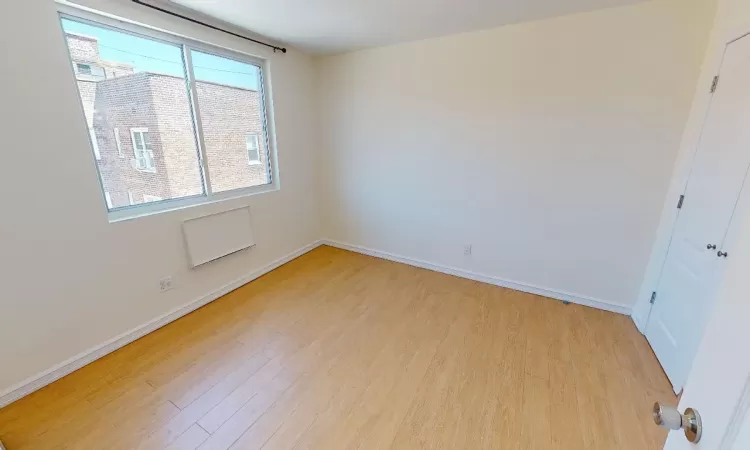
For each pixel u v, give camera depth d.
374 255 3.91
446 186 3.22
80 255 1.95
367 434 1.57
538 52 2.50
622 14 2.19
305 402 1.76
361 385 1.88
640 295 2.51
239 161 3.03
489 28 2.63
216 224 2.77
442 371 2.00
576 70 2.41
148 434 1.56
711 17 1.97
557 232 2.78
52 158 1.78
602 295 2.71
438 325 2.49
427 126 3.16
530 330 2.42
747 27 1.59
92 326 2.04
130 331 2.25
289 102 3.38
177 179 2.54
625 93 2.29
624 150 2.38
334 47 3.22
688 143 2.09
